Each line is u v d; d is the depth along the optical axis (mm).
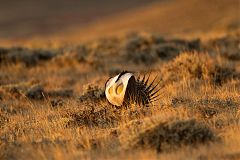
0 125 46031
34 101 59812
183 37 124312
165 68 65562
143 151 34188
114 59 97188
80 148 36562
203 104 45000
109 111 45000
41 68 87875
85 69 86562
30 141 39500
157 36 109750
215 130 37719
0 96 62312
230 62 77312
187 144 35062
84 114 44812
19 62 89750
